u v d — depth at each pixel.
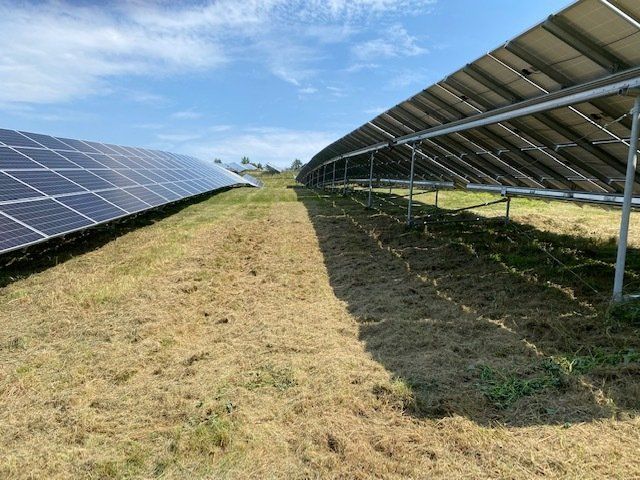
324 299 6.79
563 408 3.49
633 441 3.05
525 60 6.05
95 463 3.07
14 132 13.71
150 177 19.42
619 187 8.30
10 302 6.42
